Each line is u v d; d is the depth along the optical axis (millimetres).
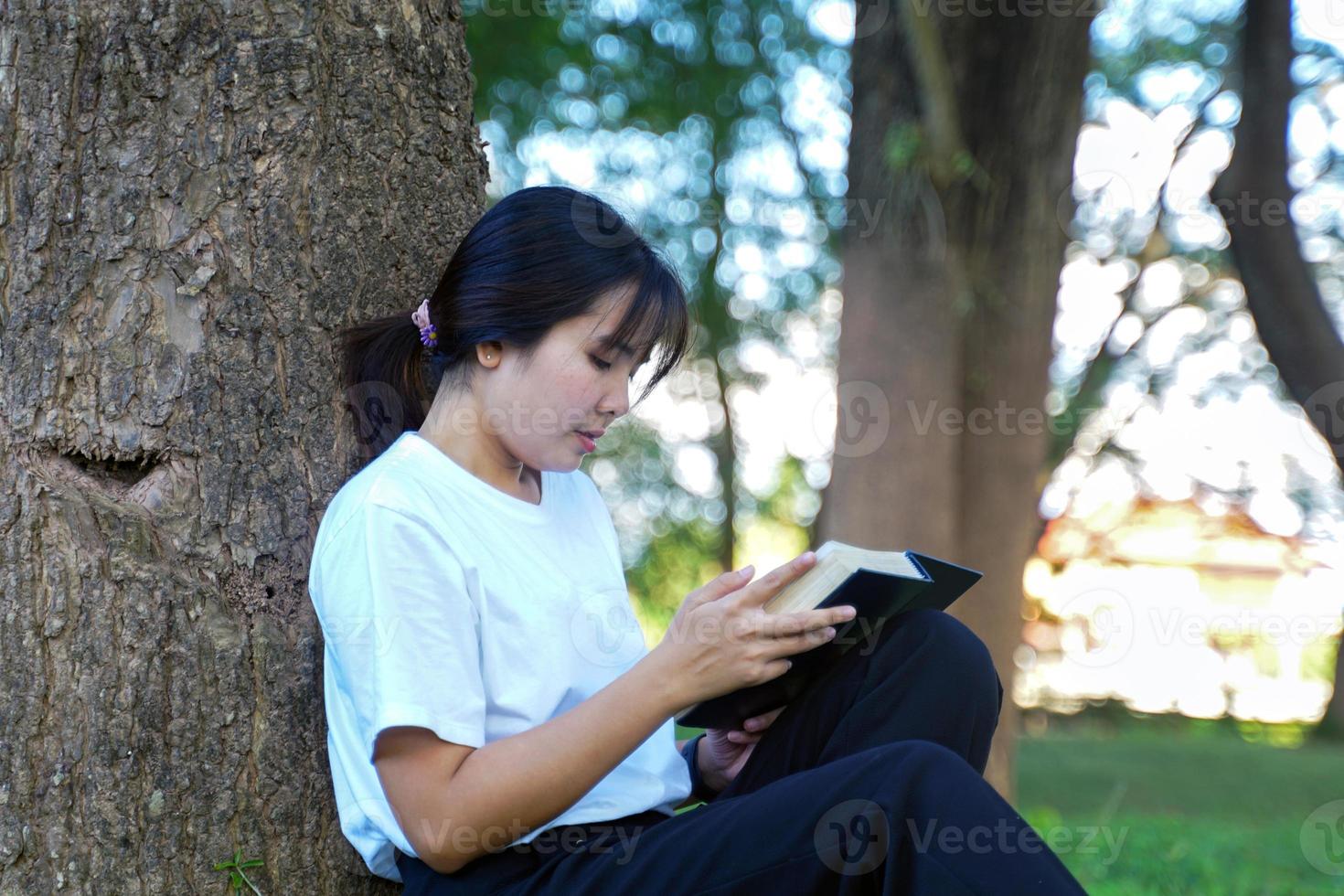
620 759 1459
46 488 1710
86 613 1689
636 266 1636
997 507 4629
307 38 1860
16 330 1755
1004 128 4359
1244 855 4070
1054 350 4754
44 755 1669
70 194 1771
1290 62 6309
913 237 4449
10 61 1780
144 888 1674
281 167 1833
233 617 1756
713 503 13352
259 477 1786
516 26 7500
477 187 2088
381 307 1910
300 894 1743
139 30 1790
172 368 1769
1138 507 12430
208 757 1709
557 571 1650
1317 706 12867
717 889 1386
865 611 1585
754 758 1698
